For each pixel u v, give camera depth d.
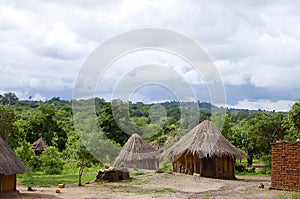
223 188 19.78
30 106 73.25
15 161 17.02
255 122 37.38
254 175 28.83
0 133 36.09
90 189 19.14
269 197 16.25
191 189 19.23
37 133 47.16
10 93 79.00
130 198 16.09
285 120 33.84
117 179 22.11
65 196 16.56
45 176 26.61
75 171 29.25
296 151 18.48
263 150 36.22
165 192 18.05
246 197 16.38
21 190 18.72
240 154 25.41
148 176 23.02
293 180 18.48
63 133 45.78
